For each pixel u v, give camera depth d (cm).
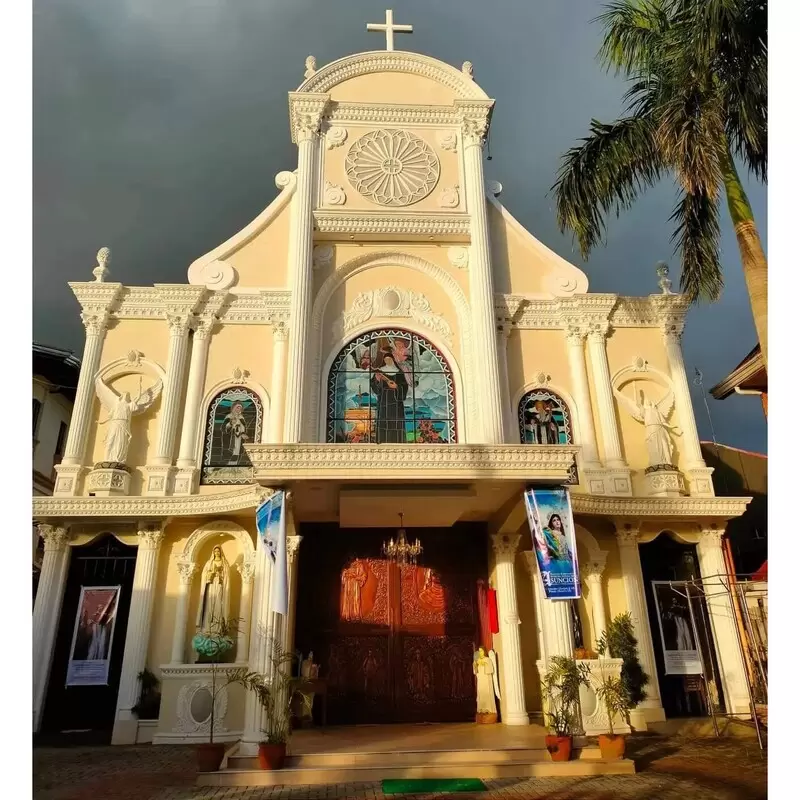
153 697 1328
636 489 1548
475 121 1688
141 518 1420
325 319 1561
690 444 1569
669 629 1486
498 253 1680
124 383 1552
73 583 1455
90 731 1338
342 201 1600
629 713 1348
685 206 1234
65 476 1447
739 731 1327
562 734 1030
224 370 1557
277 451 1059
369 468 1062
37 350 1934
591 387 1603
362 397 1516
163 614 1405
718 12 991
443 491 1146
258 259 1644
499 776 973
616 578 1484
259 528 1052
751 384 1530
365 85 1722
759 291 1001
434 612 1470
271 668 1034
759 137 1055
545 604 1113
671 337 1656
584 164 1289
